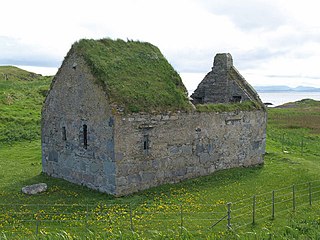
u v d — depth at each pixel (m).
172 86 19.92
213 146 21.44
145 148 18.33
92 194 17.98
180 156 19.83
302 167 23.83
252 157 23.81
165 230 13.83
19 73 79.62
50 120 21.23
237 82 24.56
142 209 16.02
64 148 20.33
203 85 25.94
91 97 18.25
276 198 18.00
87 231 13.52
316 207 16.70
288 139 37.75
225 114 21.84
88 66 18.39
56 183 19.97
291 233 13.48
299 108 77.31
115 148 17.16
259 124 24.05
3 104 41.88
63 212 15.63
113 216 15.08
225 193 18.64
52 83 20.89
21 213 15.45
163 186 19.00
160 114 18.62
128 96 17.83
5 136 32.56
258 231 13.83
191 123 20.11
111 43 20.31
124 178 17.59
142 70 19.69
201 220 14.93
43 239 12.45
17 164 25.06
